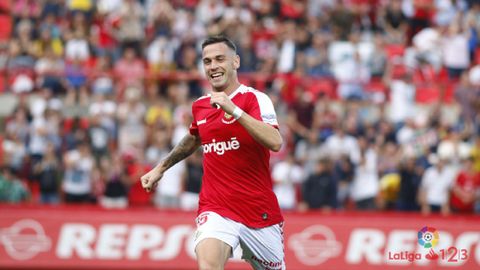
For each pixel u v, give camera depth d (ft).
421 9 223.92
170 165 88.17
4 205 139.85
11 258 138.31
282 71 198.70
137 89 177.78
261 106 81.46
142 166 160.15
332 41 209.15
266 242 83.15
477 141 169.37
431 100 192.95
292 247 140.26
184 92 181.57
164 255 140.26
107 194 157.69
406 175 159.63
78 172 157.79
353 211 150.30
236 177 82.17
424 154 168.45
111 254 139.85
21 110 167.94
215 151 82.64
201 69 198.29
